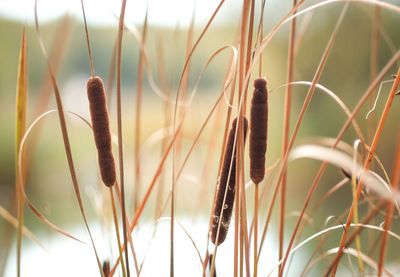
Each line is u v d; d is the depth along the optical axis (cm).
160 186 128
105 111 92
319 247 111
